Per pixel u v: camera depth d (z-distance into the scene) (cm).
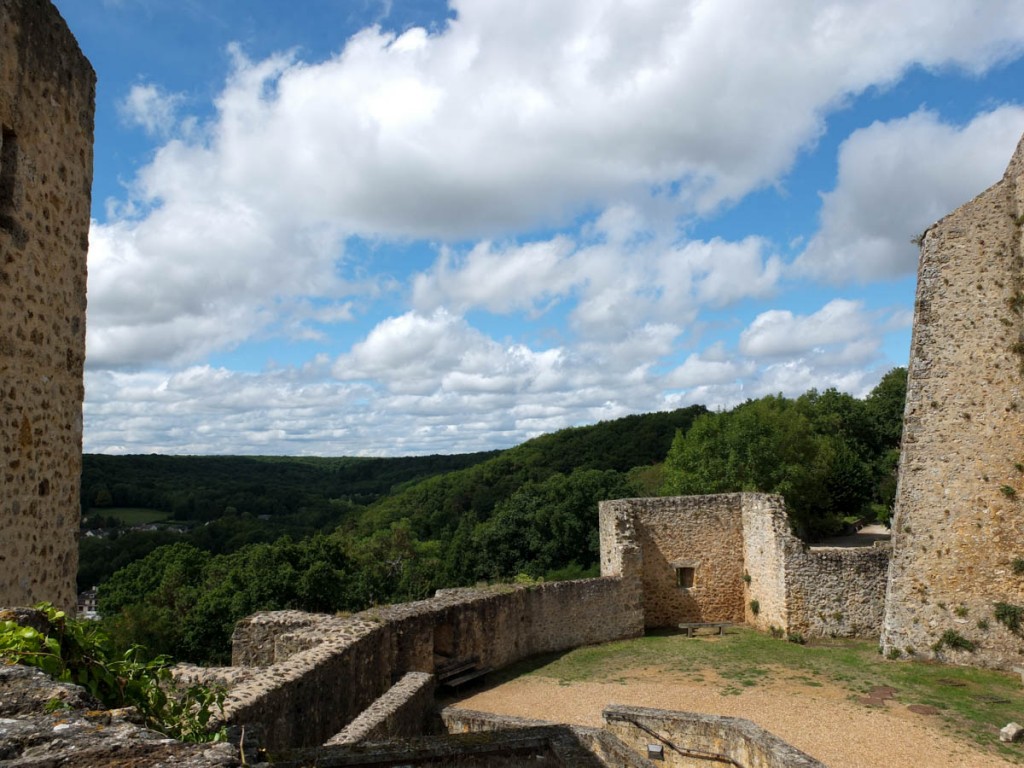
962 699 1194
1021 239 1393
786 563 1777
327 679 996
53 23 551
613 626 1842
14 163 497
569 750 643
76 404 589
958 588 1398
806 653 1587
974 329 1423
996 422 1384
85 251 607
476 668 1478
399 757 621
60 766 206
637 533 2027
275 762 575
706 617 2025
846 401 3962
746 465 2892
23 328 507
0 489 473
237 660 1312
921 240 1523
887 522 3666
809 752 976
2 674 275
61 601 557
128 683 356
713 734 905
